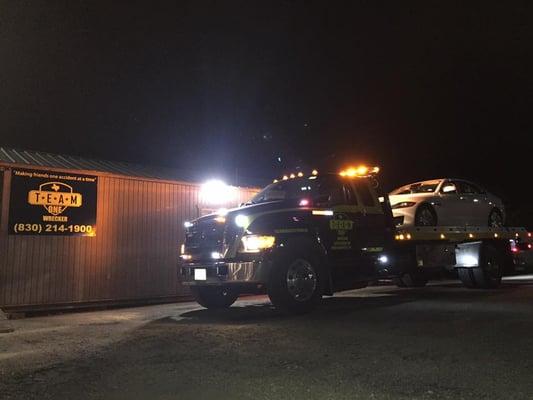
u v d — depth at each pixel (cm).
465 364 512
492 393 425
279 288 838
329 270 912
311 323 762
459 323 732
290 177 1054
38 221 1153
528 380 458
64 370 529
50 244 1168
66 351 624
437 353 558
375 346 596
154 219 1335
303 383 460
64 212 1190
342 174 1011
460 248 1255
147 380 481
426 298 1061
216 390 446
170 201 1371
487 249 1247
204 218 903
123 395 440
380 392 432
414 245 1151
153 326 798
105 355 592
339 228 950
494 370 491
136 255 1294
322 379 471
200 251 889
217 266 844
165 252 1344
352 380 466
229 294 1036
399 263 1081
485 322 737
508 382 454
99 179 1252
